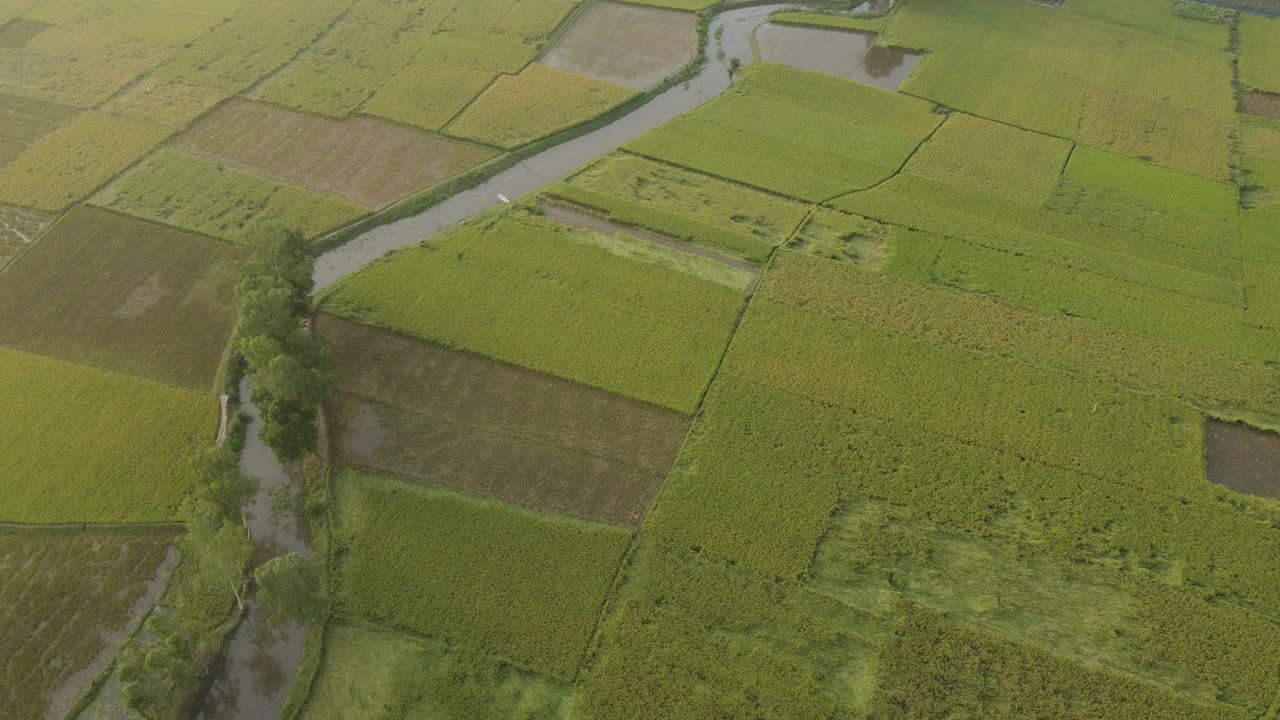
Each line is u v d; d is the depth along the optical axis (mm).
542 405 50781
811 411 50438
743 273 60781
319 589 38844
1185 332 56844
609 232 64438
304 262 54781
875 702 37719
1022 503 45938
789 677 38500
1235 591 42062
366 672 38469
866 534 44250
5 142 71750
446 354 53688
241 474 46281
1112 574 42781
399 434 48781
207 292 58312
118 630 40031
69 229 63125
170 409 50062
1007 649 39688
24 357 52938
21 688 37938
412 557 42656
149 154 71125
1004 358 54281
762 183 70188
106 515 44375
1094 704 37781
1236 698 38031
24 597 41094
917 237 64500
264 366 46281
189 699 37969
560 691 38000
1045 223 66750
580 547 43312
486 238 62781
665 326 56000
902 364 53625
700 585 41844
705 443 48594
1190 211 68438
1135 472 47562
